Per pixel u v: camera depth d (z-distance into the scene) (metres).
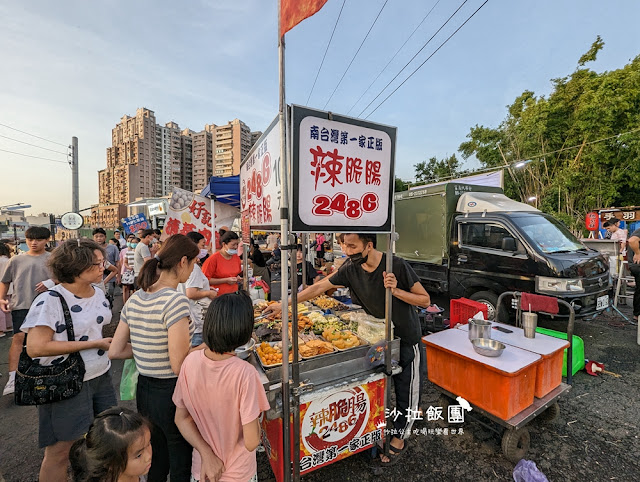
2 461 2.32
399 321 2.20
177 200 5.54
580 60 14.52
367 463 2.26
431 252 6.23
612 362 3.87
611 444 2.45
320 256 11.59
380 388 2.15
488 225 5.11
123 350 1.69
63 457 1.71
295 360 1.76
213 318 1.24
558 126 14.50
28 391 1.52
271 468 2.21
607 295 4.48
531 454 2.35
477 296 5.16
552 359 2.45
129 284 6.19
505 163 16.41
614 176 12.94
